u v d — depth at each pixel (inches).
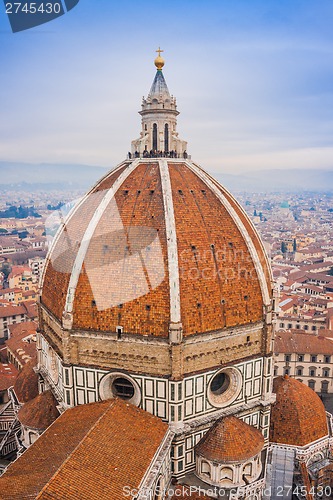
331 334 6870.1
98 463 2237.9
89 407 2824.8
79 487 2060.8
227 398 3063.5
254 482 2842.0
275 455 3201.3
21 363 5452.8
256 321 3036.4
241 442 2822.3
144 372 2800.2
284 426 3341.5
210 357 2883.9
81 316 2849.4
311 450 3270.2
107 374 2869.1
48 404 3169.3
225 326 2893.7
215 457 2778.1
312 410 3435.0
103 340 2824.8
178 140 3400.6
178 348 2687.0
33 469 2233.0
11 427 3809.1
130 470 2269.9
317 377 6210.6
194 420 2886.3
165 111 3378.4
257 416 3203.7
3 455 3796.8
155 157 3341.5
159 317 2716.5
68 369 2918.3
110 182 3240.7
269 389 3198.8
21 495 1999.3
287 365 6235.2
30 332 6432.1
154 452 2471.7
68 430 2573.8
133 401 2898.6
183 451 2856.8
